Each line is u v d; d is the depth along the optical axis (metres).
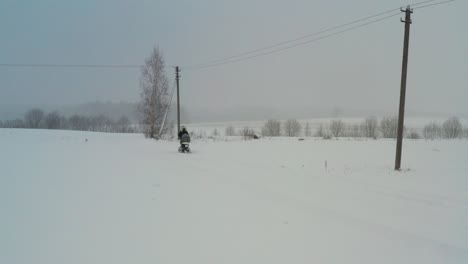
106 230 6.55
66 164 14.91
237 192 10.18
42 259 5.20
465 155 19.28
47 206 8.01
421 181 12.27
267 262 5.35
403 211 8.47
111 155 19.14
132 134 43.25
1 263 4.99
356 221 7.61
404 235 6.79
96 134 40.41
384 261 5.55
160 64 36.91
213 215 7.74
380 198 9.77
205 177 12.65
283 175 13.39
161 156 19.36
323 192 10.45
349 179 12.65
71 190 9.74
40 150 20.56
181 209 8.16
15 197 8.70
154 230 6.64
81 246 5.75
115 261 5.22
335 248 6.03
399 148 14.79
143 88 36.88
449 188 11.11
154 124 36.59
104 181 11.21
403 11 15.17
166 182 11.41
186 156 19.48
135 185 10.73
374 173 13.96
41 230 6.43
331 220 7.64
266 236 6.51
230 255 5.58
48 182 10.74
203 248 5.84
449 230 7.12
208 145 27.17
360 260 5.55
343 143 27.81
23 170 12.90
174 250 5.71
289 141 30.64
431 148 23.03
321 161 17.56
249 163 16.73
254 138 36.25
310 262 5.41
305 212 8.22
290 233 6.71
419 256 5.80
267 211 8.20
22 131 41.56
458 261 5.63
